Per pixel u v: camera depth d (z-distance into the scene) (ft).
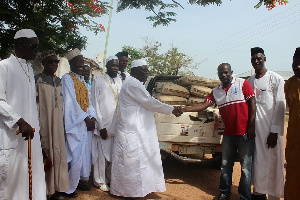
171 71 82.28
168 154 15.51
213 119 15.90
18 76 9.70
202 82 17.01
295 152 10.57
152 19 21.72
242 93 12.94
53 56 11.79
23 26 15.08
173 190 14.88
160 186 13.61
